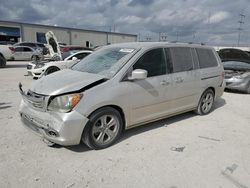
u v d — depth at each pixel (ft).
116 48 15.44
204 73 18.08
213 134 15.15
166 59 15.35
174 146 13.15
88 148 12.50
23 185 9.31
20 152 11.84
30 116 12.28
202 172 10.62
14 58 72.54
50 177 9.89
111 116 12.63
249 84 29.12
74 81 12.33
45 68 33.83
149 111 14.52
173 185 9.61
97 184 9.55
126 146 12.93
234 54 34.30
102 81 12.43
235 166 11.23
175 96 15.93
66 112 11.11
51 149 12.25
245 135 15.17
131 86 13.17
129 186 9.48
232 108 22.02
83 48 53.52
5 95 24.02
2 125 15.35
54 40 47.65
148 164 11.16
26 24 136.87
